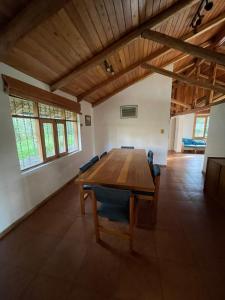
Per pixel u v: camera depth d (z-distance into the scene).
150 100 4.67
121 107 4.91
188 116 7.85
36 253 1.63
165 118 4.68
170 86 4.47
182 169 4.64
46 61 2.22
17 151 2.09
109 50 2.43
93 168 2.21
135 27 2.25
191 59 4.86
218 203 2.63
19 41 1.65
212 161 2.83
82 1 1.52
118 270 1.43
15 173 2.06
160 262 1.51
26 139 2.36
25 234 1.92
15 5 1.38
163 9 2.09
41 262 1.52
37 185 2.49
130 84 4.59
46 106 2.81
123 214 1.62
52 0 1.33
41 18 1.44
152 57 3.37
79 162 4.15
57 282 1.32
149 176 1.88
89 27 1.90
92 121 5.12
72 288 1.27
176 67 5.06
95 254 1.61
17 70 2.07
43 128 2.73
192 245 1.72
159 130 4.79
